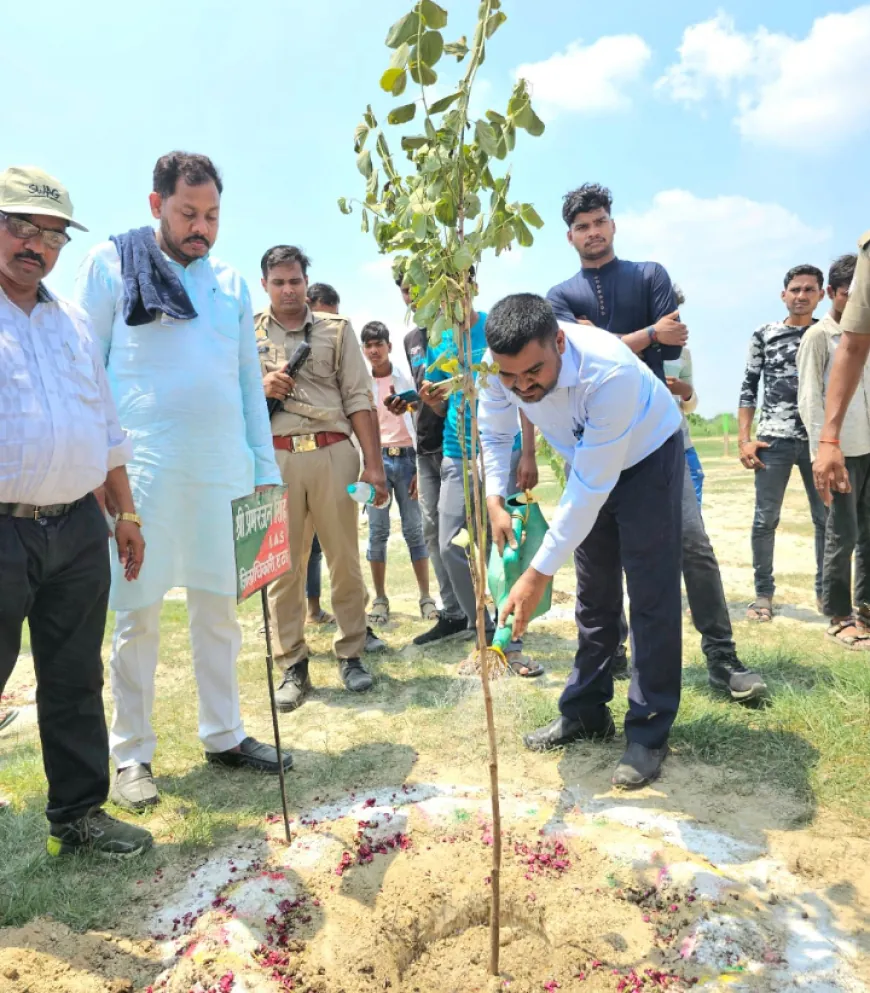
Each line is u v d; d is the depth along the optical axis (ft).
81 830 9.23
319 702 14.25
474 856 9.00
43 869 9.04
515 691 14.02
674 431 10.39
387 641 17.94
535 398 9.04
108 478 9.80
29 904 8.34
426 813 9.89
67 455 8.12
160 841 9.70
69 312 8.72
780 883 8.29
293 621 14.34
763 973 7.07
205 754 11.93
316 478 14.05
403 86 6.40
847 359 11.22
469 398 7.28
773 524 17.83
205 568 10.87
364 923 7.98
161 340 10.37
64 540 8.43
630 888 8.23
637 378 9.00
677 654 10.71
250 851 9.38
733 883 8.19
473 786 10.75
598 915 7.91
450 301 7.02
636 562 10.46
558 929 7.85
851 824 9.32
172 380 10.37
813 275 17.10
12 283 8.08
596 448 8.91
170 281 10.36
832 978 6.98
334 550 14.49
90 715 9.10
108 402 9.23
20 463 7.84
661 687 10.73
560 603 20.20
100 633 9.03
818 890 8.16
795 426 17.28
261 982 7.20
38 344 8.15
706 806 9.86
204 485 10.62
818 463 11.70
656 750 10.64
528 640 17.22
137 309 10.16
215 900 8.43
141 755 10.92
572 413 9.36
